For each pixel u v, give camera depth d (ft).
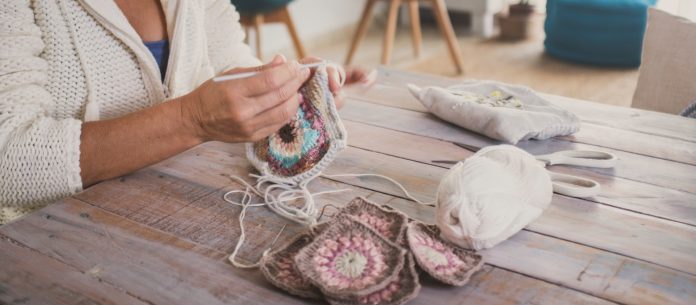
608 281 2.23
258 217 2.70
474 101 3.73
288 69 2.78
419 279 2.24
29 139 2.83
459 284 2.17
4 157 2.82
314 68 3.11
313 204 2.75
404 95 4.25
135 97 3.55
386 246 2.28
